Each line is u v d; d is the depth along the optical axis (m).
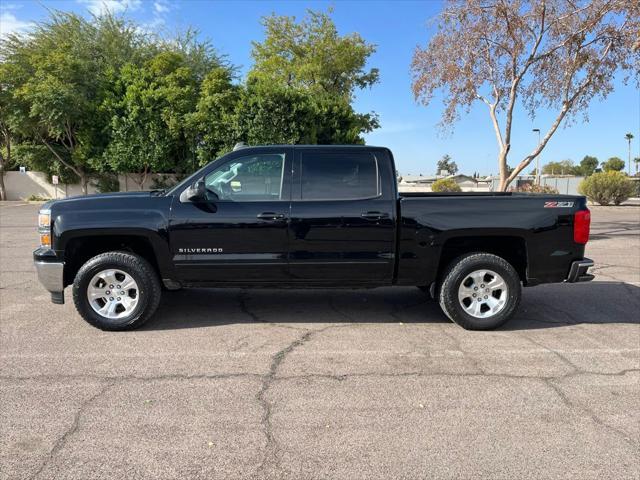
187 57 31.33
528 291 7.16
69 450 2.95
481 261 5.15
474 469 2.80
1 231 15.05
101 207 5.06
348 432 3.18
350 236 5.11
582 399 3.67
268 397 3.66
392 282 5.29
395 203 5.14
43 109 25.47
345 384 3.90
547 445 3.05
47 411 3.42
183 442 3.05
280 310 5.98
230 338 4.95
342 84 36.34
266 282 5.21
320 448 3.00
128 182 31.50
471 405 3.56
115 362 4.31
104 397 3.63
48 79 25.64
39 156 31.02
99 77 28.08
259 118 24.52
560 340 4.98
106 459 2.86
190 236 5.05
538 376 4.08
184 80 27.70
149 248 5.35
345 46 34.19
